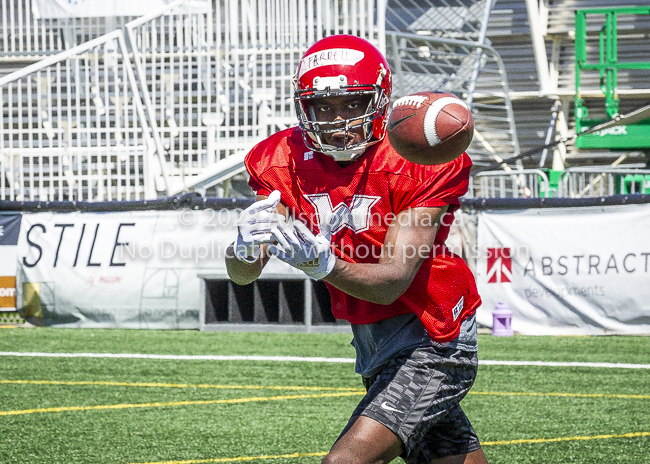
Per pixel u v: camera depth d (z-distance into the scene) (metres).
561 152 51.50
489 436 16.41
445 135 8.37
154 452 15.36
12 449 15.55
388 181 8.81
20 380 22.05
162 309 30.77
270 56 42.22
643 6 47.81
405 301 9.11
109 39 38.22
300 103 9.03
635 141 48.09
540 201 29.42
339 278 7.96
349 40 8.96
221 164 38.88
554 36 51.00
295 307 30.69
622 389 20.72
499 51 53.81
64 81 43.28
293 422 17.53
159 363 24.33
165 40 42.59
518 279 29.56
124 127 41.47
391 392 8.81
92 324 31.17
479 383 21.50
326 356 25.34
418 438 8.84
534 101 53.47
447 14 51.41
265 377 22.33
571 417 17.91
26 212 31.73
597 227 28.97
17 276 31.48
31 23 47.38
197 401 19.55
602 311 28.92
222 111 40.97
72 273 31.23
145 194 38.19
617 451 15.31
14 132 38.66
